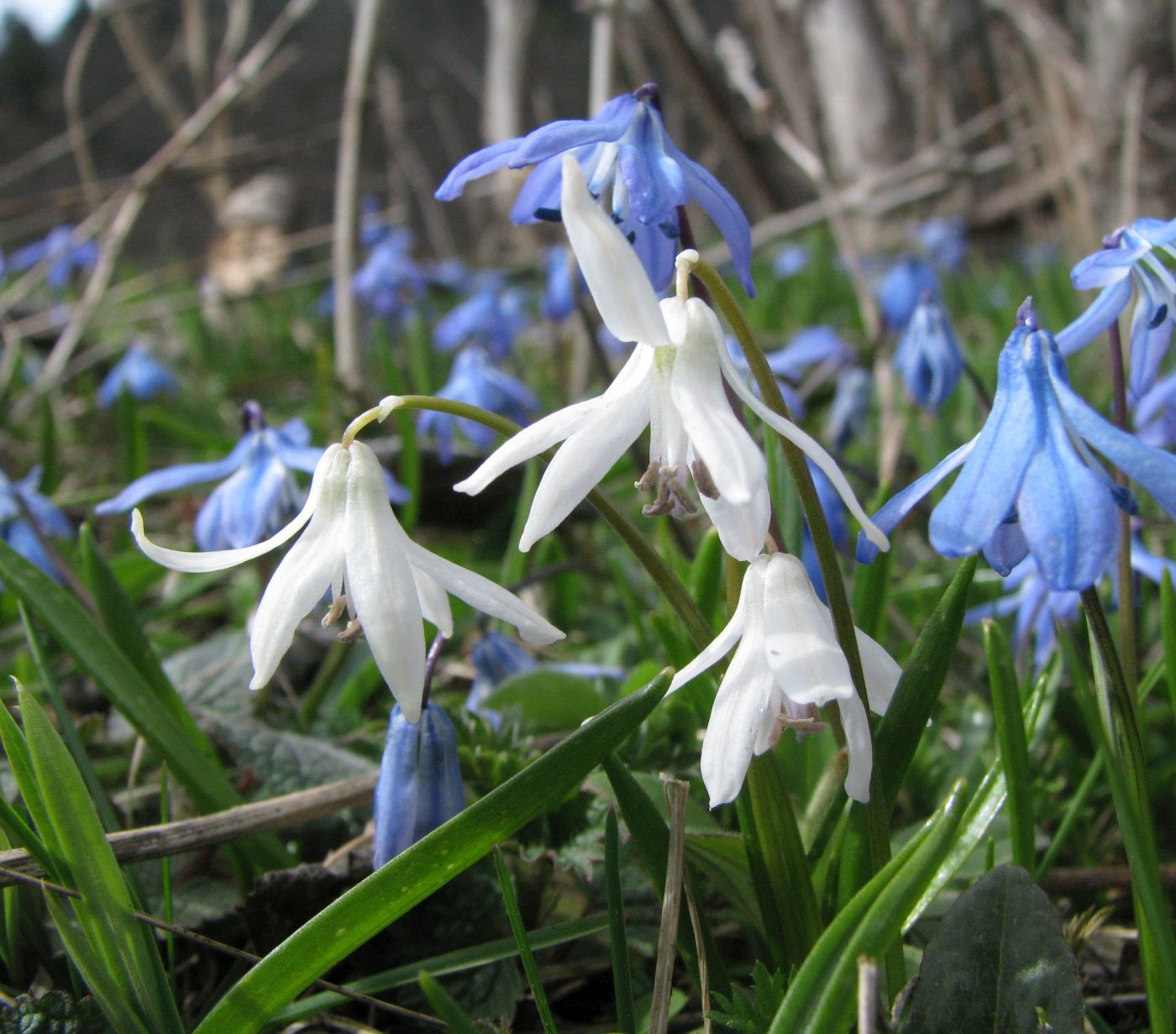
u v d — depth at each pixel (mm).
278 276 711
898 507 101
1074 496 96
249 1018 107
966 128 536
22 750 113
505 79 569
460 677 210
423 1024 129
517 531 227
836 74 732
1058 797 165
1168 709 175
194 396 455
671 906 112
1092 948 142
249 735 161
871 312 318
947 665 111
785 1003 99
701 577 167
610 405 103
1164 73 460
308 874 134
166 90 490
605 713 105
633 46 410
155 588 268
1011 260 731
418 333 366
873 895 99
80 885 106
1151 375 127
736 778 103
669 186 117
